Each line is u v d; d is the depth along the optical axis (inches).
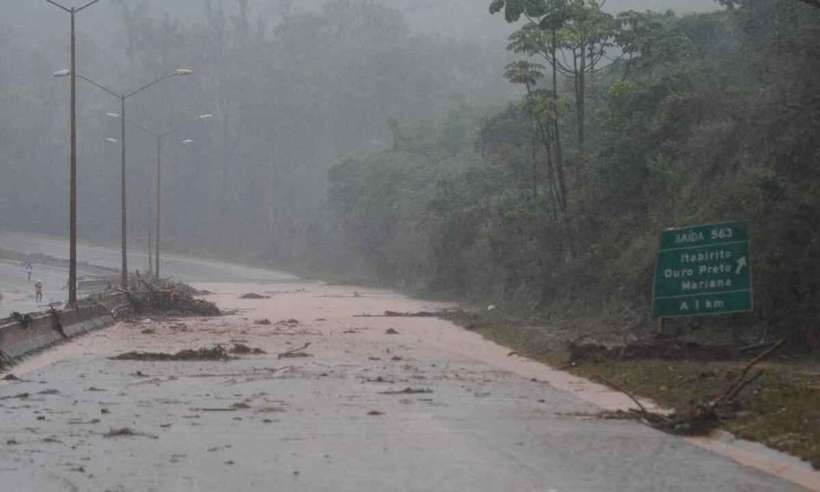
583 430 713.6
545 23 2016.5
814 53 1362.0
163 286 2549.2
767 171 1288.1
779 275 1174.3
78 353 1343.5
